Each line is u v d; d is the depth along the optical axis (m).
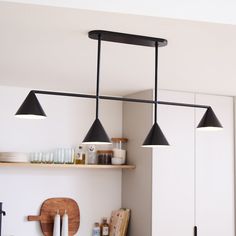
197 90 3.92
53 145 4.13
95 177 4.25
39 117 2.24
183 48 2.46
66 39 2.33
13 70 3.25
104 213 4.26
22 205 3.97
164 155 3.84
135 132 4.11
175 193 3.85
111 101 4.38
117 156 4.15
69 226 4.10
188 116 3.97
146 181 3.86
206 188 3.98
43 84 3.84
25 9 1.88
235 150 4.13
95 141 2.12
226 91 3.94
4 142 3.97
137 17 1.94
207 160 4.01
